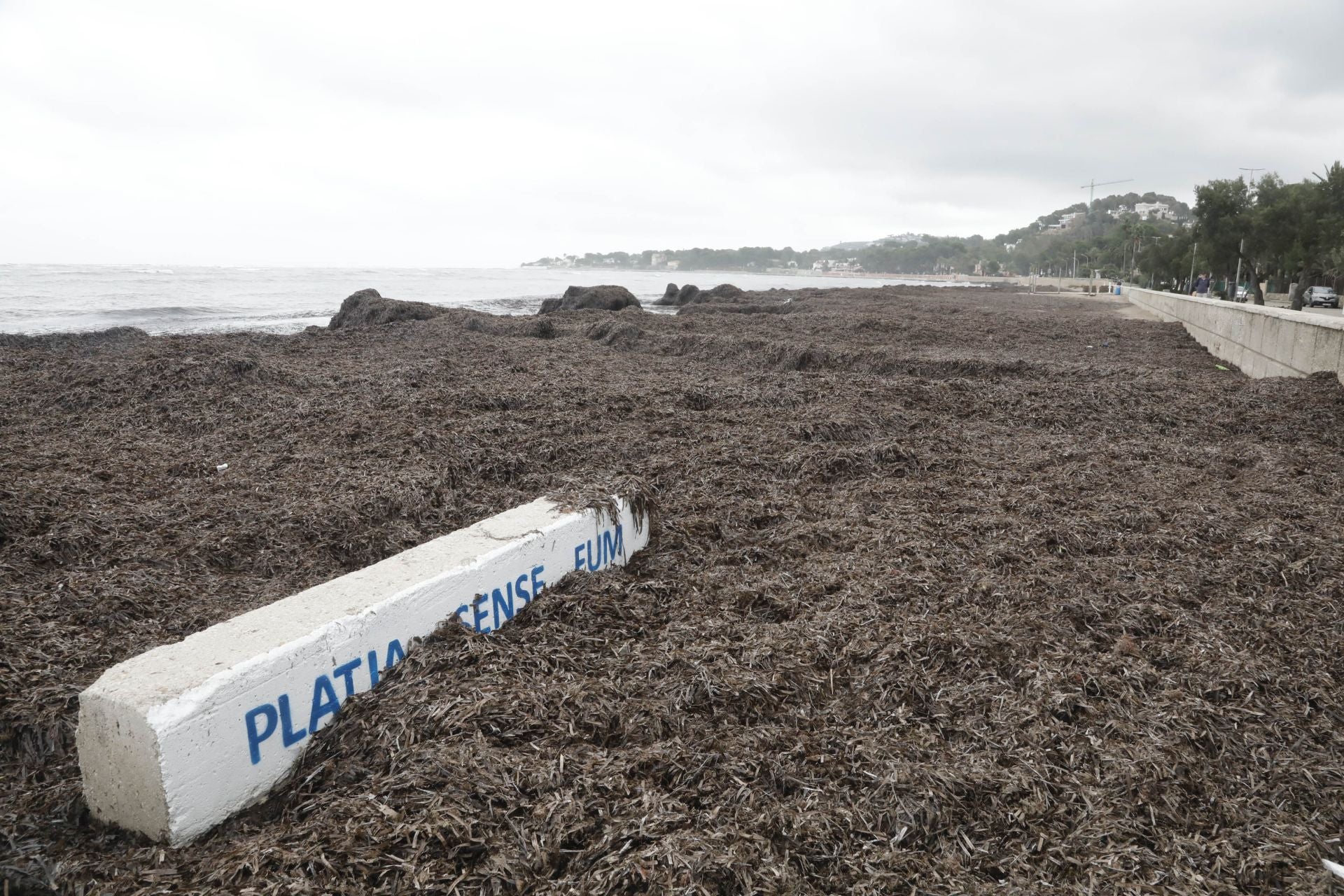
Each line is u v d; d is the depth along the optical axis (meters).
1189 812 2.75
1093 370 13.52
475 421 9.11
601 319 23.39
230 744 2.77
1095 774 2.92
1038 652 3.85
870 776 2.83
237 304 42.66
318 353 16.45
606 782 2.70
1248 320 14.93
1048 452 8.09
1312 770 2.96
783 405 10.72
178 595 4.55
